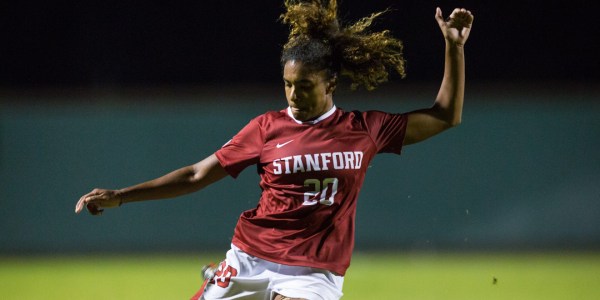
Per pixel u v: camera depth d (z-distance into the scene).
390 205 66.94
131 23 84.44
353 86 21.64
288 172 19.62
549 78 82.88
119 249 67.25
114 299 42.03
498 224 66.88
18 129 67.38
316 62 19.47
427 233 66.88
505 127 66.88
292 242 19.64
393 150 20.52
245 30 84.62
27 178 67.31
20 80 84.00
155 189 20.06
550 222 66.62
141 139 67.88
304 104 19.62
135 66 84.69
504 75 82.81
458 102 20.83
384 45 21.12
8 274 54.28
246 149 20.08
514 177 66.88
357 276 51.59
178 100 70.38
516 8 82.31
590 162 66.56
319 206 19.53
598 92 69.25
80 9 83.81
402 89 68.69
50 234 67.25
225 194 67.38
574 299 41.91
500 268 55.38
